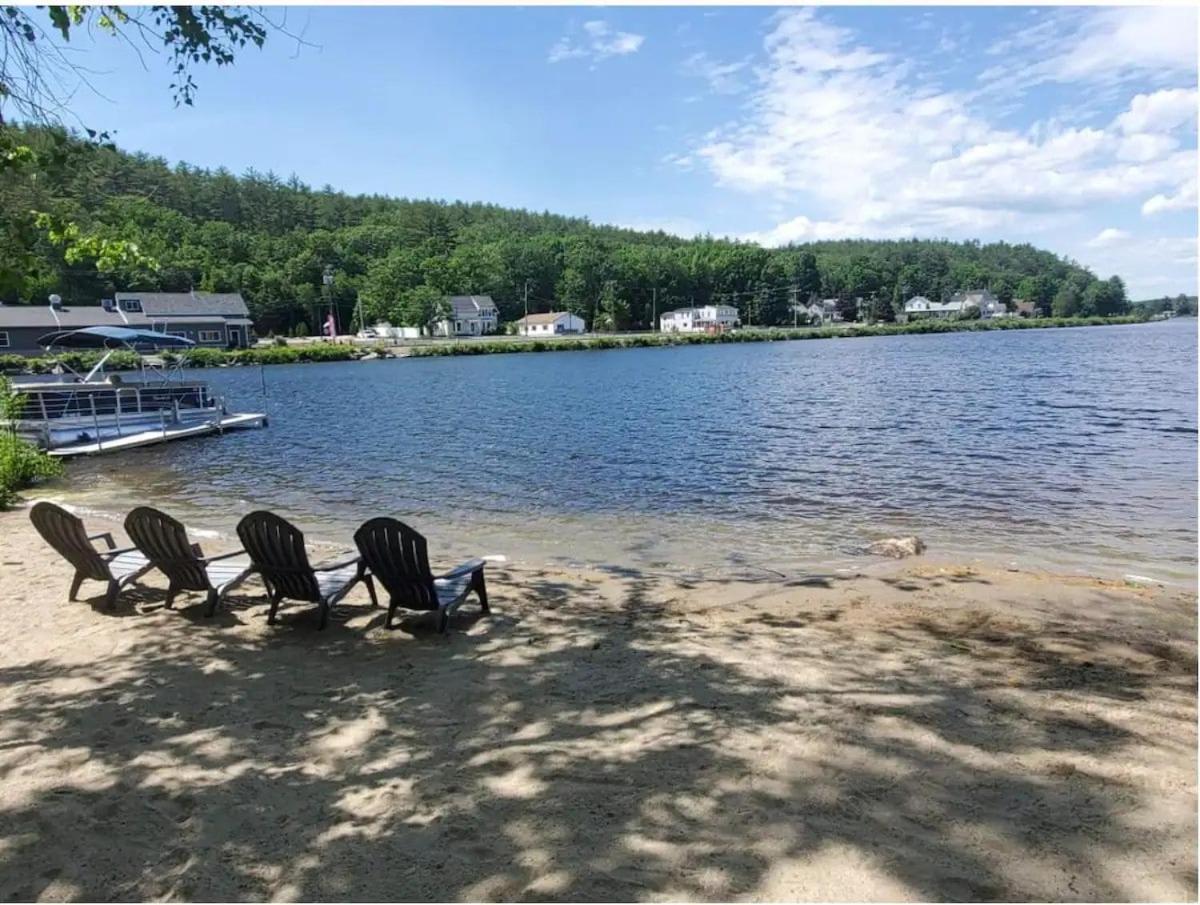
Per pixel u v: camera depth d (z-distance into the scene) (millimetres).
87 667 5137
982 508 11375
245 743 4004
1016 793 3277
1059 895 2607
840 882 2711
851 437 19250
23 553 8594
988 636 5609
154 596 6746
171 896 2789
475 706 4418
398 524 5402
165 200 121875
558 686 4695
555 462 16641
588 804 3299
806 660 5082
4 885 2883
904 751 3689
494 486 14047
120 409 22453
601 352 84438
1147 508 11156
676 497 12727
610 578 7730
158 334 22328
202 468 16734
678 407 27797
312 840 3111
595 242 144750
